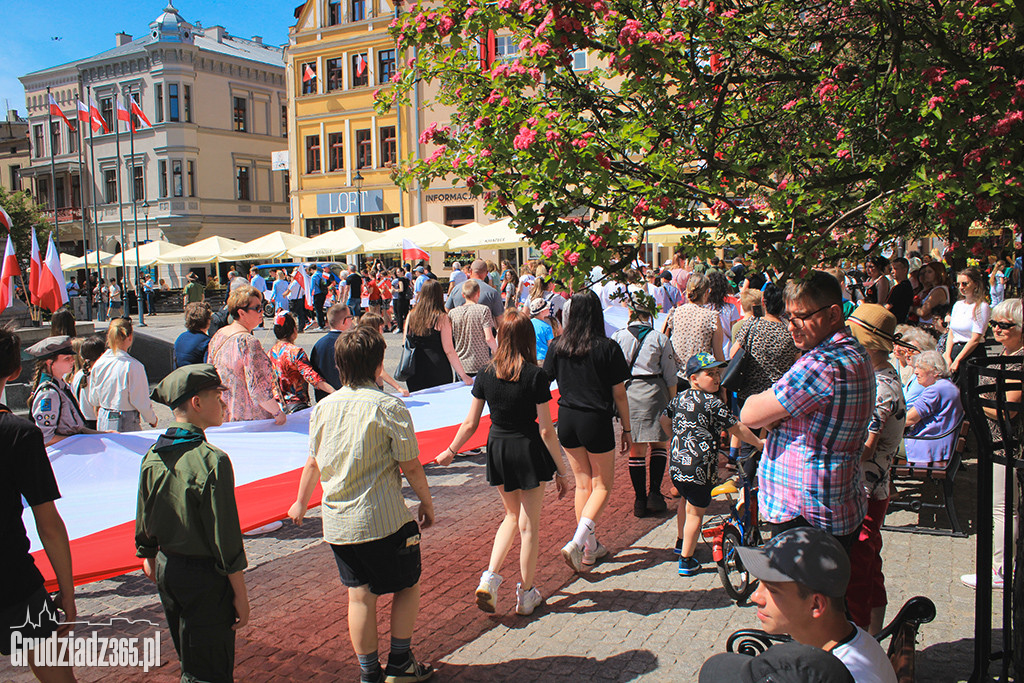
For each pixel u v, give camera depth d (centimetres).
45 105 5500
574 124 349
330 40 3900
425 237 2283
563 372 521
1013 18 393
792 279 353
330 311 712
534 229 354
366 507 360
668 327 760
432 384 805
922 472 591
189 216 4891
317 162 4066
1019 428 345
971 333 757
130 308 3691
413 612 384
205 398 325
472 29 386
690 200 379
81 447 530
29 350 554
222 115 5047
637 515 636
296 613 478
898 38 412
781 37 518
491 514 651
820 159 486
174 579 315
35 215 4519
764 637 266
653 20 441
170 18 4812
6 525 315
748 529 496
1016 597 318
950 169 371
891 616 442
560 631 445
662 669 399
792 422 326
